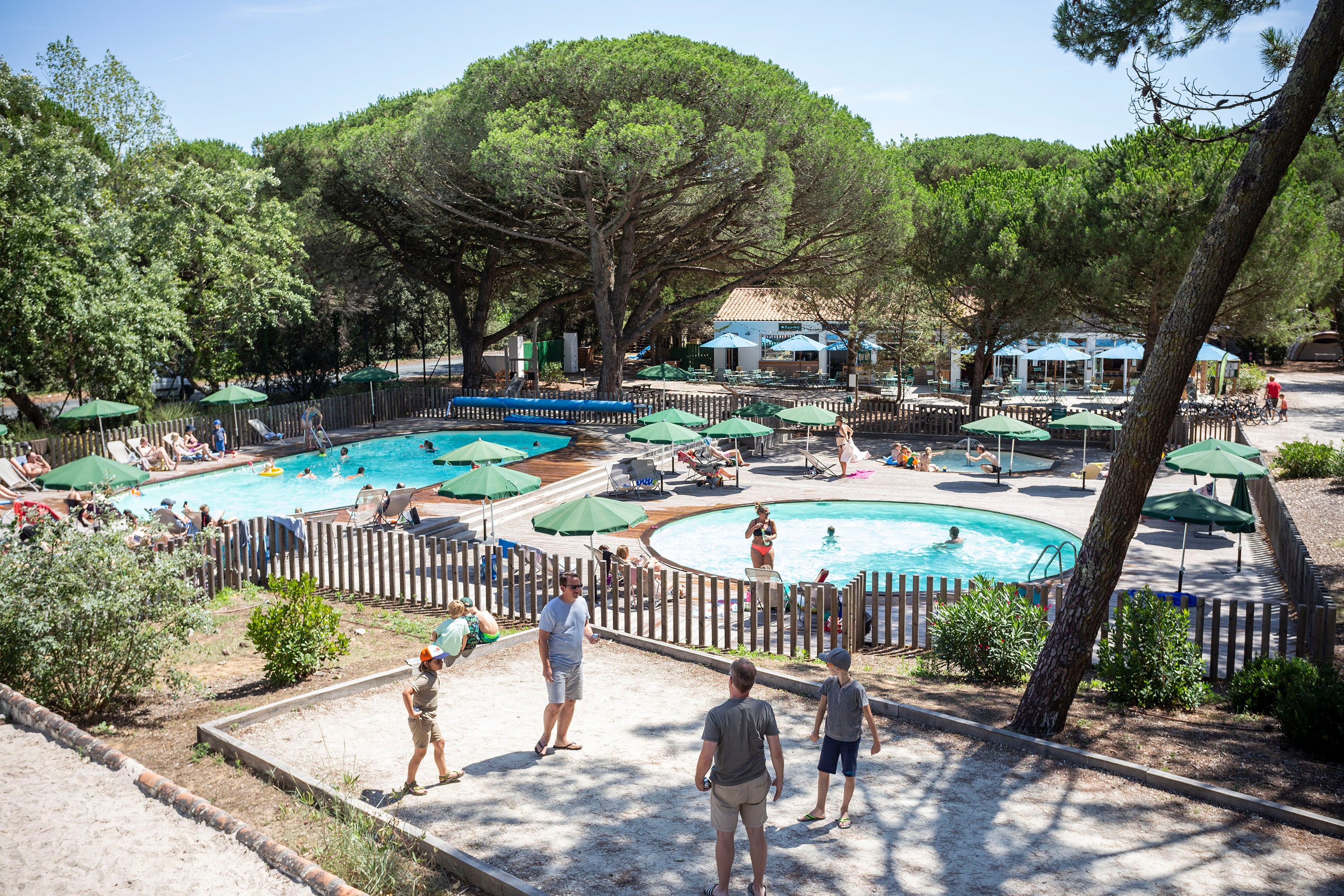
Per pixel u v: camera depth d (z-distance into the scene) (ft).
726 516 74.74
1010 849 22.20
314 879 18.20
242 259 109.60
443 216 115.75
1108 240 91.20
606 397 120.67
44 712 26.21
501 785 25.20
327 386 133.59
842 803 24.27
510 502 74.69
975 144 192.54
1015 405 115.55
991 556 63.26
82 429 93.04
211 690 34.37
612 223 104.88
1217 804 24.86
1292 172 86.17
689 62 94.27
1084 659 30.27
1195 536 65.10
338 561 55.16
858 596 44.27
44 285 85.05
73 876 18.65
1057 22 39.73
